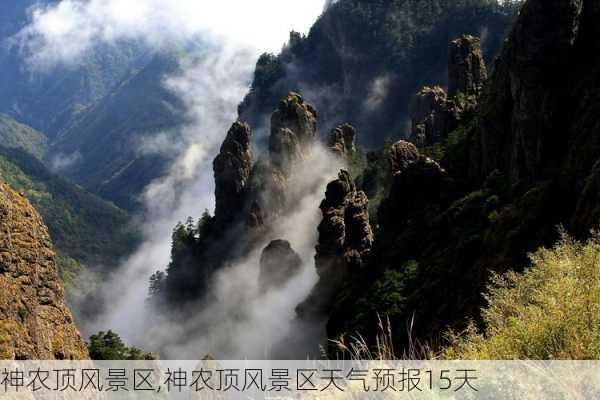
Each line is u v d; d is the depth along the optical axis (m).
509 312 8.75
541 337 7.11
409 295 53.25
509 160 57.81
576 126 46.53
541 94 50.44
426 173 71.12
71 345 20.83
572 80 49.72
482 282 39.00
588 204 31.06
